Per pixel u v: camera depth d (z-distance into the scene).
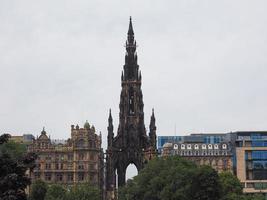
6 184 91.44
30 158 98.06
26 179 95.62
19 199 92.31
